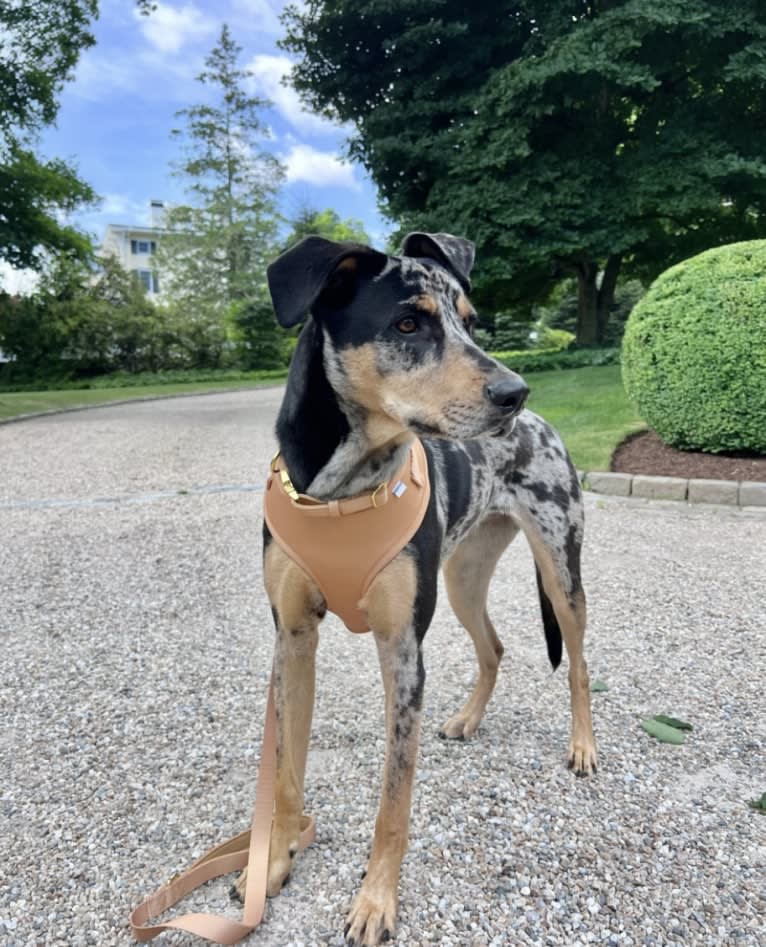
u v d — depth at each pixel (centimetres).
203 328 1273
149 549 198
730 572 172
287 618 85
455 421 75
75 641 139
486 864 81
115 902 77
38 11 576
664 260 712
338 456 80
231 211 1445
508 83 524
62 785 96
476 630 111
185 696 119
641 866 80
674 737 104
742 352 250
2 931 73
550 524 107
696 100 602
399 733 78
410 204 659
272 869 79
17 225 612
